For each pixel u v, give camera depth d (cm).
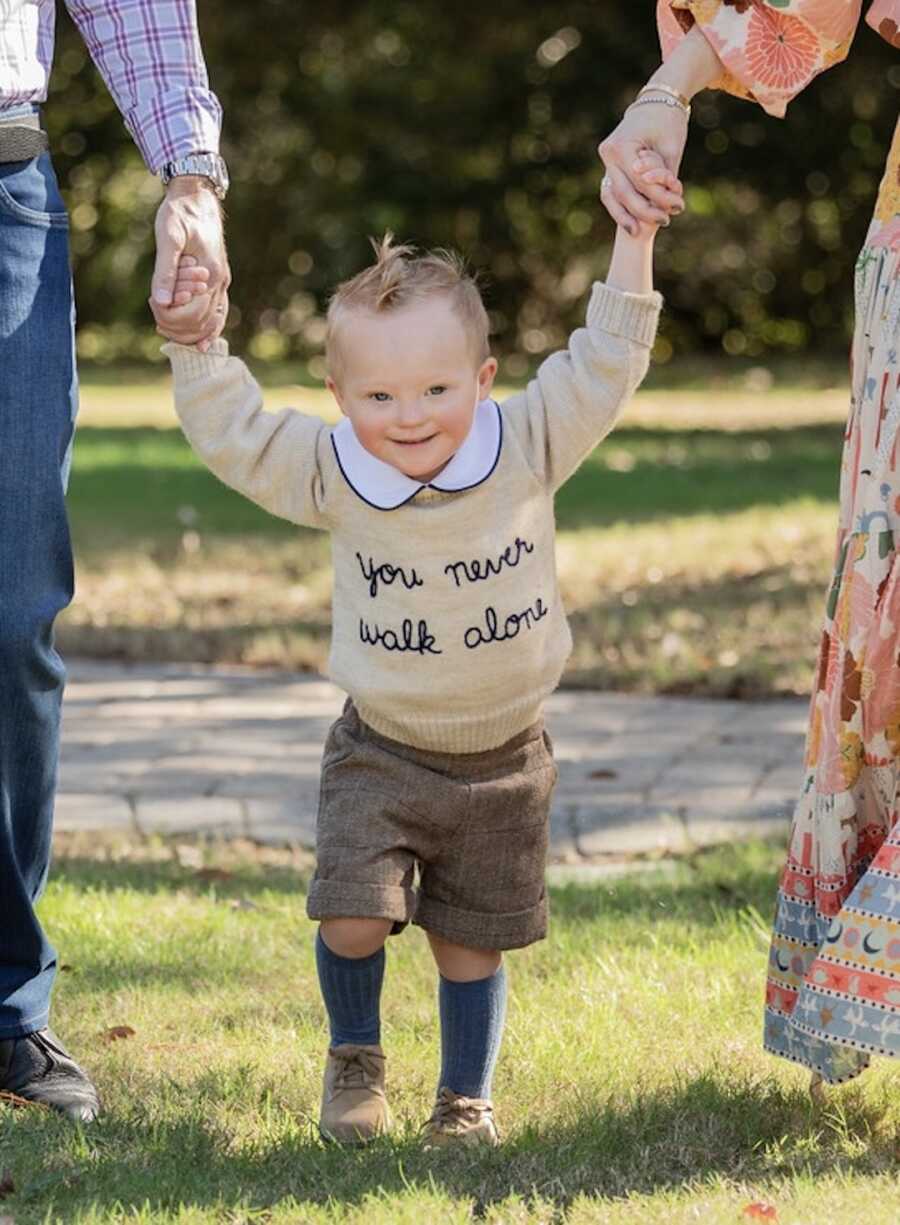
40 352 390
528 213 3256
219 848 660
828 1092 399
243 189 3281
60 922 544
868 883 362
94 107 3183
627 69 2769
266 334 3378
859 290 391
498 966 388
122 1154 369
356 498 363
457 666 363
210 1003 473
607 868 630
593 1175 356
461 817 370
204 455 373
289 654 975
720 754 775
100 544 1317
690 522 1348
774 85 400
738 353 3428
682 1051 427
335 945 373
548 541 372
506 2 2933
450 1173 357
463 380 358
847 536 387
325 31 3086
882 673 377
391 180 3206
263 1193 349
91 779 748
